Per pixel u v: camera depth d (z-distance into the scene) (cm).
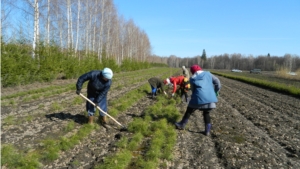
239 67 13175
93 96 766
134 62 5322
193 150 617
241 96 1683
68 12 2489
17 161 507
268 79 4150
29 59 1662
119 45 5100
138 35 6656
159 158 566
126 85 1945
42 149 586
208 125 727
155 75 3541
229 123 878
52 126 753
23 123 773
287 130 815
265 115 1034
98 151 588
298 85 2941
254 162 555
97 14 3434
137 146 633
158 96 1330
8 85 1465
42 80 1794
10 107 984
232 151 608
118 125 794
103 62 3328
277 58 12144
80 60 2528
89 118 763
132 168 516
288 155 605
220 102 1358
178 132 752
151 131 743
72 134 694
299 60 11050
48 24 2136
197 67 744
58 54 2066
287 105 1351
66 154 570
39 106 996
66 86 1681
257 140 701
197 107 718
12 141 625
